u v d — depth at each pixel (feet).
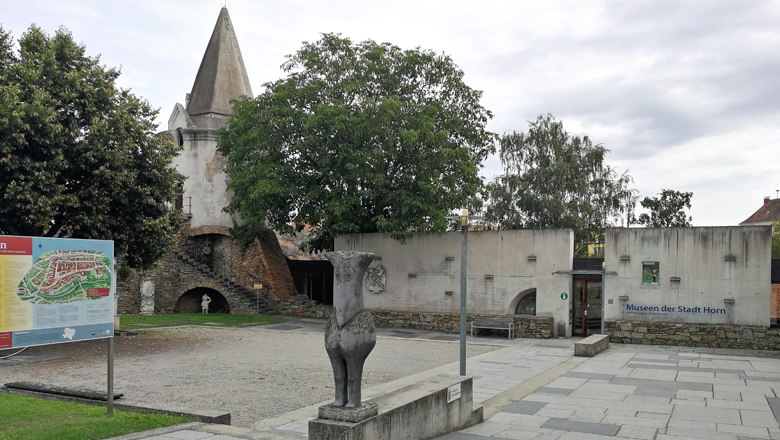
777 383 50.70
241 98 108.06
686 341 80.28
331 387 46.65
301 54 100.22
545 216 144.15
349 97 97.40
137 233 72.59
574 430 34.60
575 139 150.71
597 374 54.70
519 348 74.64
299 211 96.12
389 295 100.73
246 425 34.37
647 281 83.30
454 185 96.78
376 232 104.37
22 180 60.85
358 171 89.25
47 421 30.68
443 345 77.71
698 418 37.99
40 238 28.60
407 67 99.76
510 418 37.40
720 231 80.23
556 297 88.28
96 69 70.08
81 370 53.62
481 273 93.50
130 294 110.52
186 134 122.01
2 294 27.04
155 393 43.65
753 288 78.38
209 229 119.85
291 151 96.68
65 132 65.26
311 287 123.85
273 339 80.02
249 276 117.91
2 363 57.52
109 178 67.36
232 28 130.72
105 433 28.60
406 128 92.68
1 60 66.95
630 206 150.51
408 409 29.12
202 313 114.01
